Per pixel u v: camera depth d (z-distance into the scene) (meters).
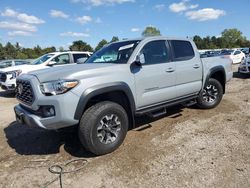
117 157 3.92
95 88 3.81
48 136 4.98
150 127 5.13
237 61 24.19
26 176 3.53
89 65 4.30
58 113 3.58
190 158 3.76
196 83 5.64
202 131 4.79
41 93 3.72
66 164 3.81
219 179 3.21
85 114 3.83
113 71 4.10
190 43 5.66
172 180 3.24
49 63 10.46
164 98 4.91
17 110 4.21
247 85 10.06
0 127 5.74
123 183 3.25
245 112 5.93
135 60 4.36
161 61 4.88
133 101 4.35
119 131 4.16
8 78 9.91
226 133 4.64
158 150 4.07
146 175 3.39
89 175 3.47
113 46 5.09
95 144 3.85
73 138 4.80
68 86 3.61
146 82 4.53
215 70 6.09
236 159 3.67
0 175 3.59
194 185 3.11
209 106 6.19
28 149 4.43
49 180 3.41
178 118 5.63
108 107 3.95
